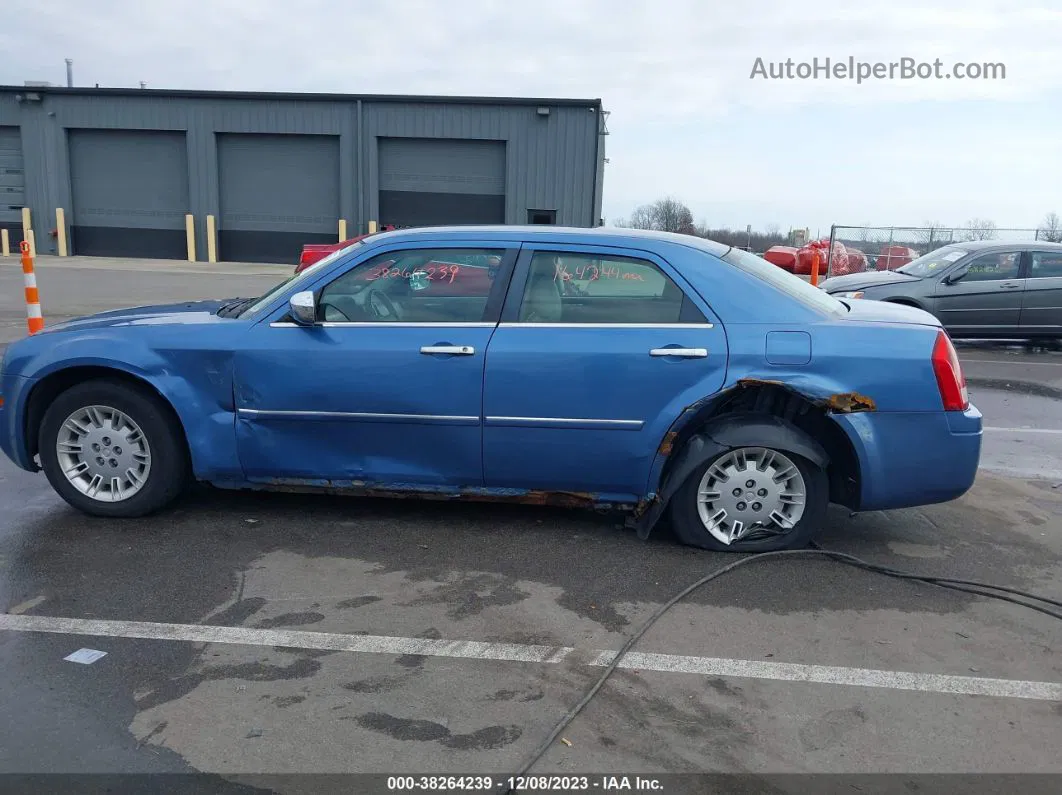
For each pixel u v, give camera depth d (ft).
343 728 9.78
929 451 14.51
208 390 15.37
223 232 107.04
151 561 14.33
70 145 106.73
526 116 100.83
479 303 15.10
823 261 65.16
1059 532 16.74
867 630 12.46
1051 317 41.32
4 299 53.62
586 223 102.78
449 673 11.02
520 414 14.76
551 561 14.65
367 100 101.45
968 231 62.80
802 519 15.07
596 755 9.40
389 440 15.17
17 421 15.81
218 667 11.05
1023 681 11.17
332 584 13.60
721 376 14.38
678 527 15.15
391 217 105.09
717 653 11.68
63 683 10.59
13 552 14.61
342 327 15.14
